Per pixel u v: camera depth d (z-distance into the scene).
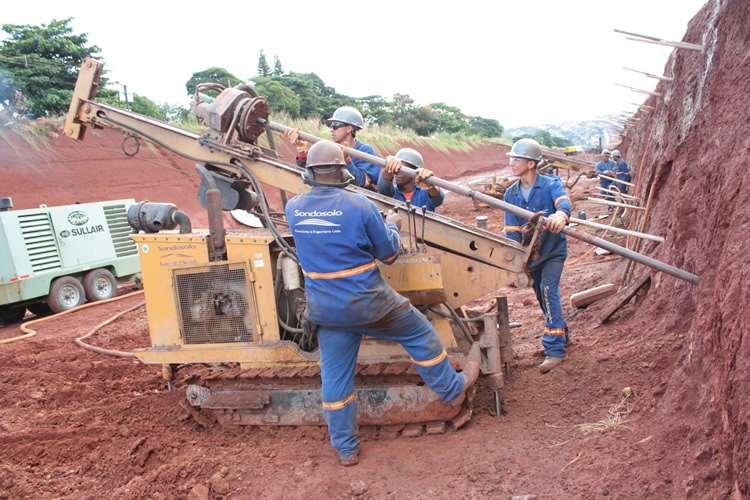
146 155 19.78
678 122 6.66
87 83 5.64
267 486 3.94
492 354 4.56
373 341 4.62
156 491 4.05
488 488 3.63
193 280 4.82
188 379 4.90
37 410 5.77
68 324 9.68
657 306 5.13
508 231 5.37
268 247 4.62
